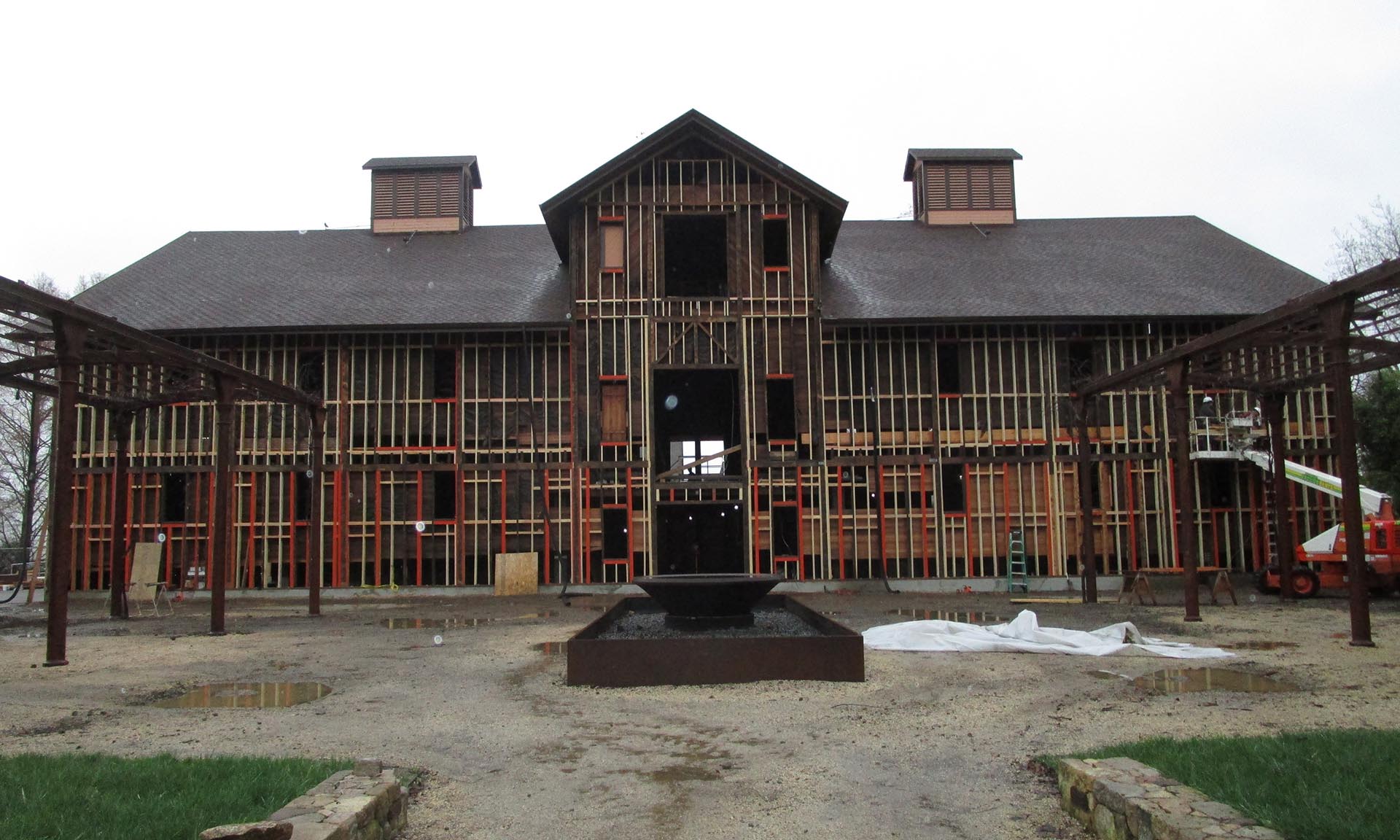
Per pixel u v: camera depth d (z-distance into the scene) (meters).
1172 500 21.09
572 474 20.84
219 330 20.44
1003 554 20.88
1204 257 24.27
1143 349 21.42
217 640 13.20
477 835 5.13
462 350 21.41
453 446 21.12
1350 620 12.94
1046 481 21.16
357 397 21.28
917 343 21.42
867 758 6.54
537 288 22.70
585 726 7.57
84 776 5.47
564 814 5.46
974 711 7.93
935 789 5.83
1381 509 17.59
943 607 17.41
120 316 20.98
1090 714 7.68
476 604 18.91
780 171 21.17
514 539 20.84
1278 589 18.75
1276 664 9.94
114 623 15.77
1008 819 5.28
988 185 27.47
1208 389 19.70
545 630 14.04
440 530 20.95
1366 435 26.95
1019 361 21.47
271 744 6.97
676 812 5.48
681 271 24.95
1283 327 12.27
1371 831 4.11
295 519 20.92
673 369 21.03
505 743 7.04
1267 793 4.79
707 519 23.11
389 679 9.87
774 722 7.62
